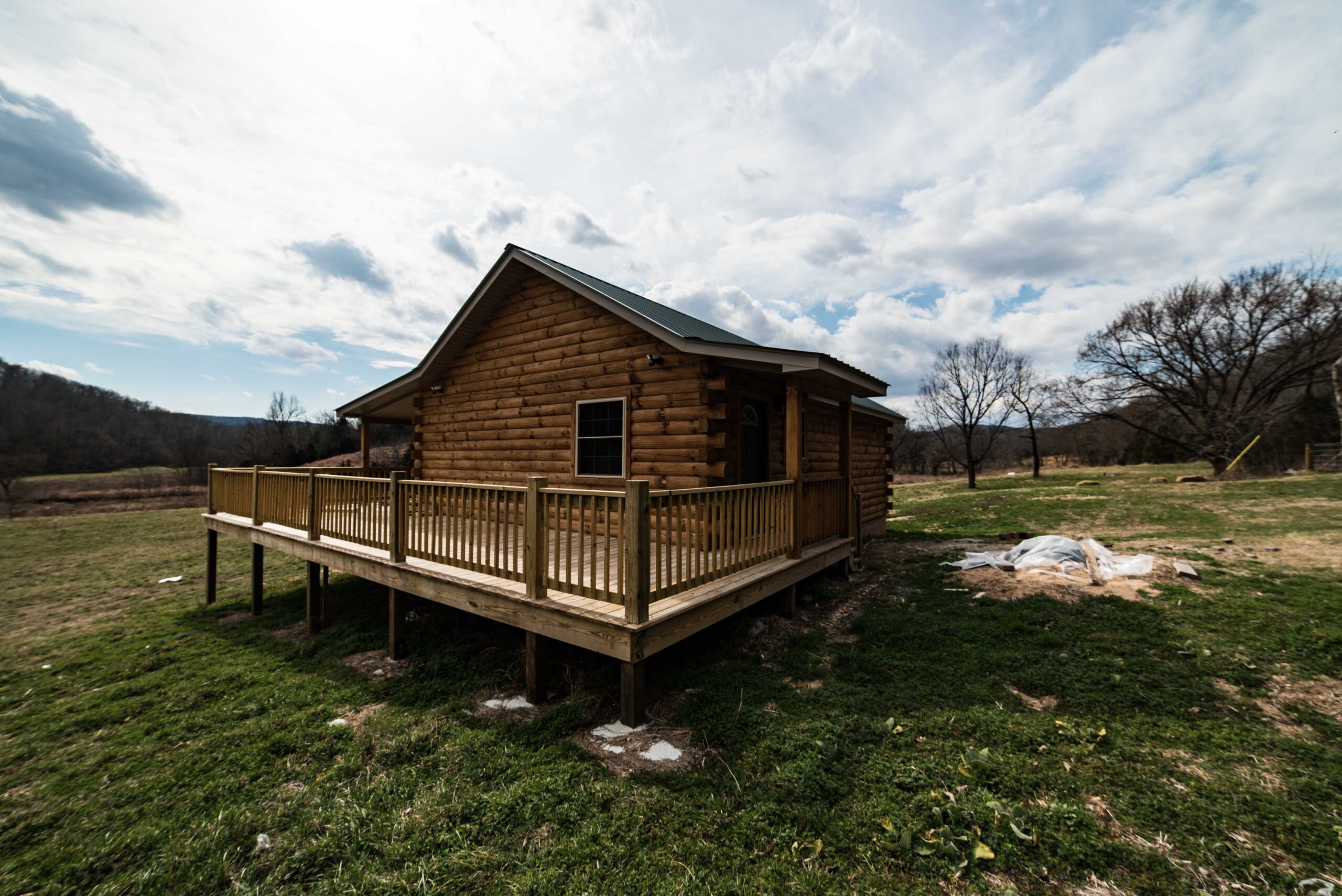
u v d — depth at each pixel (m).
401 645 5.63
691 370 6.29
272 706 4.59
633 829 2.74
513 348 8.31
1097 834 2.53
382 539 5.85
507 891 2.38
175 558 12.75
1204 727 3.39
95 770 3.75
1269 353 22.28
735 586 4.69
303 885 2.55
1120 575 6.15
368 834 2.83
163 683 5.28
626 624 3.60
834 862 2.47
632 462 6.80
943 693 4.00
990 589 6.26
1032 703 3.83
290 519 7.36
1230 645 4.35
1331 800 2.69
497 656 5.21
